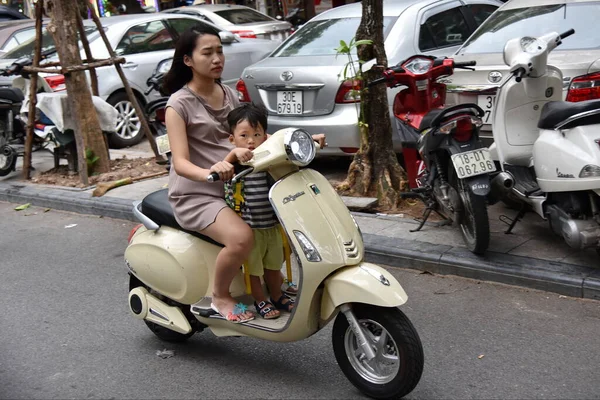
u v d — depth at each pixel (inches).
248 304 154.2
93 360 166.6
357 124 271.1
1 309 200.4
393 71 227.5
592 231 181.6
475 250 199.9
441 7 315.9
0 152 349.7
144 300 164.1
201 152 150.9
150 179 324.5
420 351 131.1
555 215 189.5
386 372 140.9
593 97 220.4
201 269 152.6
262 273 148.8
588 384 144.3
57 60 405.1
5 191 327.9
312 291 134.1
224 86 157.2
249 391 148.5
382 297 127.1
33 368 164.1
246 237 140.8
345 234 136.3
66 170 351.6
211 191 147.5
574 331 166.9
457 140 195.5
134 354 168.7
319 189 140.1
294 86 283.6
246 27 493.4
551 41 202.2
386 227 233.6
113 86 390.3
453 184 204.5
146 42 417.1
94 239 263.4
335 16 326.3
